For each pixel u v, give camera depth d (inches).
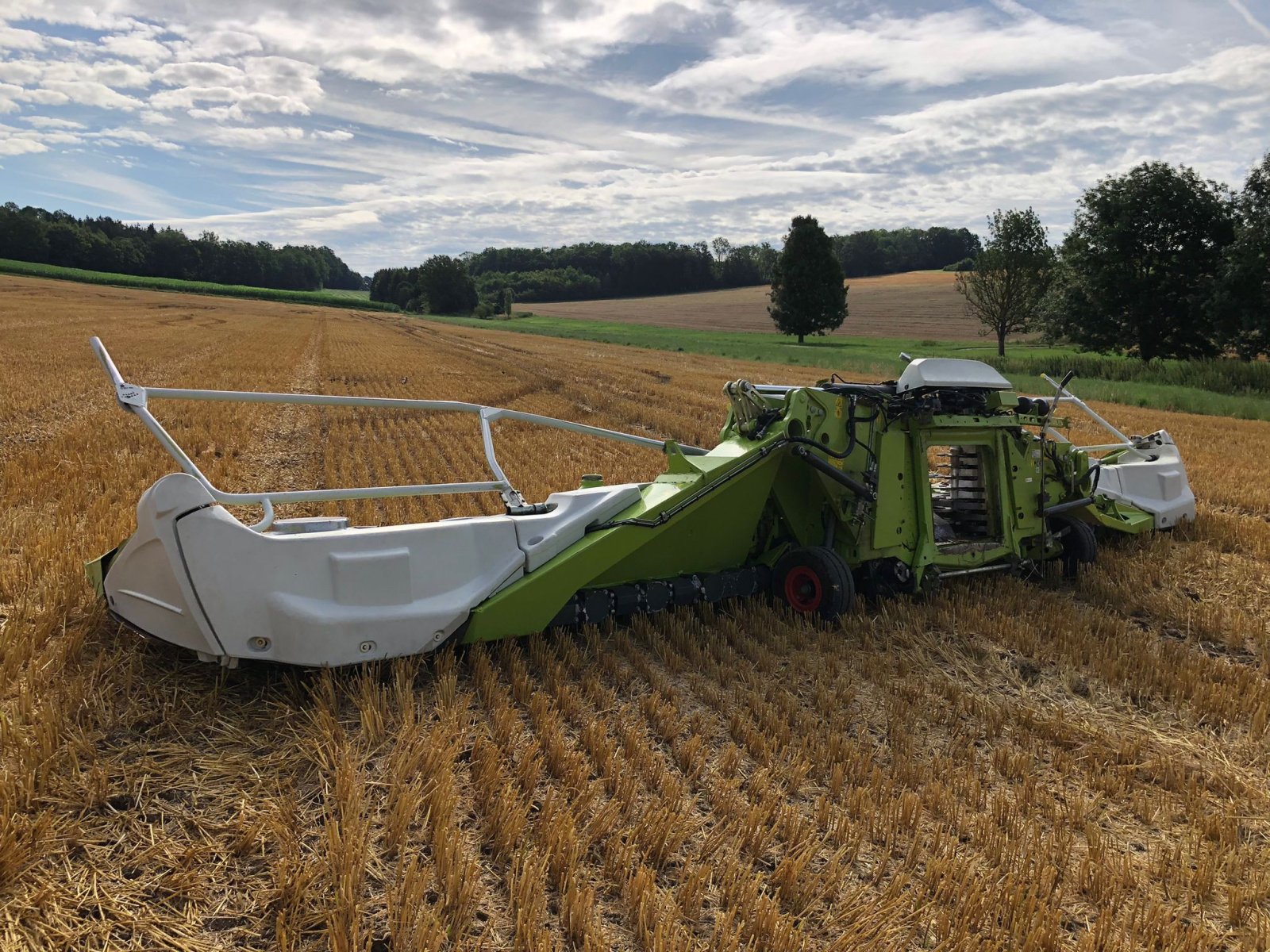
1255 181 1386.6
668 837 132.9
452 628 184.1
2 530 284.0
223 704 170.7
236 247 6195.9
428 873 124.0
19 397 637.9
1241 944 119.8
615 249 6451.8
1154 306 1567.4
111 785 141.8
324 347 1512.1
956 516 284.7
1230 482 486.0
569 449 541.3
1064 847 139.2
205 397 181.6
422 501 383.6
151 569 169.2
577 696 182.1
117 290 3732.8
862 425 245.8
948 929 119.0
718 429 643.5
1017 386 1087.0
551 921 118.5
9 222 4857.3
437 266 4943.4
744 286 6043.3
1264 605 273.1
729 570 251.6
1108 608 269.0
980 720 187.6
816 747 166.6
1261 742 180.4
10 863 117.4
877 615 246.7
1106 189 1616.6
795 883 125.3
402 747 152.6
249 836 127.8
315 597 169.3
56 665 175.9
